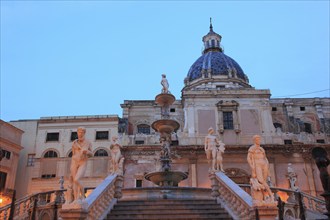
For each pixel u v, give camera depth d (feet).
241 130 110.93
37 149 112.57
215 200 45.62
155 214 38.81
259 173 35.32
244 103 114.32
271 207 33.60
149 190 47.67
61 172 108.99
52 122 115.75
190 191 48.24
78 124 115.34
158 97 64.44
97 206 36.94
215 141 49.75
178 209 41.22
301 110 122.52
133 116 122.83
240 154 104.94
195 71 146.41
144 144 109.29
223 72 140.97
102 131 114.21
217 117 112.98
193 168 104.12
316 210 55.26
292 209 52.24
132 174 104.99
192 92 115.55
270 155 105.40
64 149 112.16
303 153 105.60
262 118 112.47
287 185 101.86
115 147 49.42
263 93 114.73
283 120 120.67
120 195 45.65
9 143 103.60
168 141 61.72
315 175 103.71
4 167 100.78
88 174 107.45
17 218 50.03
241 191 39.09
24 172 109.91
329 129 117.39
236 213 38.32
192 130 111.14
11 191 101.04
